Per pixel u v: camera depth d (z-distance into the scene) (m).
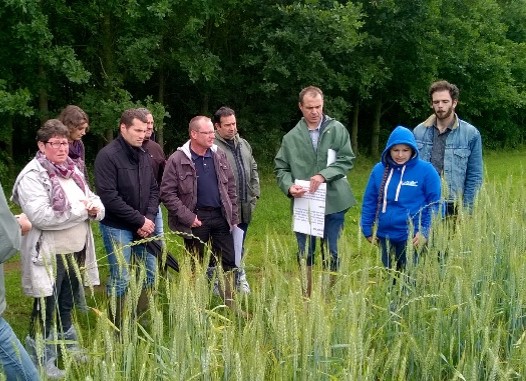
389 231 4.45
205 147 4.87
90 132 12.76
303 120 5.22
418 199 4.40
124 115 4.49
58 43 11.94
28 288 3.78
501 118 23.05
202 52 13.55
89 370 2.40
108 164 4.44
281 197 11.63
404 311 3.40
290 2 14.55
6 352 2.87
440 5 18.22
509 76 22.25
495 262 3.78
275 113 15.84
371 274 4.04
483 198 4.48
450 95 4.76
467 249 3.76
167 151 15.66
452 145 4.86
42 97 11.86
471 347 3.02
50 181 3.79
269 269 3.19
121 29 12.15
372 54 17.11
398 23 16.27
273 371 2.58
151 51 12.87
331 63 15.70
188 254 3.14
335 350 2.81
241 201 5.68
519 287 3.32
